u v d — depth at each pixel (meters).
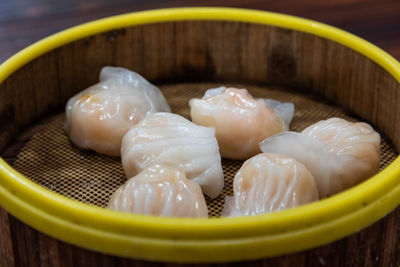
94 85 0.48
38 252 0.36
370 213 0.35
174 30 0.51
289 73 0.51
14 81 0.45
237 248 0.33
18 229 0.37
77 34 0.48
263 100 0.45
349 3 0.61
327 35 0.48
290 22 0.49
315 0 0.62
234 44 0.51
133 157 0.42
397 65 0.44
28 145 0.45
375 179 0.36
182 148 0.41
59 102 0.49
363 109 0.47
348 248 0.35
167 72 0.52
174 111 0.49
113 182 0.43
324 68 0.49
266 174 0.39
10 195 0.36
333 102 0.49
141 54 0.51
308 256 0.35
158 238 0.33
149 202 0.37
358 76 0.47
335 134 0.43
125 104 0.45
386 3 0.61
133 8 0.60
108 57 0.50
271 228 0.33
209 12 0.50
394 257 0.39
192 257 0.33
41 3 0.61
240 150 0.44
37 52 0.46
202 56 0.52
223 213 0.40
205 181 0.41
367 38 0.57
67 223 0.34
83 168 0.44
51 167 0.44
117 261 0.34
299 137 0.41
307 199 0.39
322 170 0.41
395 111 0.45
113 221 0.34
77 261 0.35
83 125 0.44
